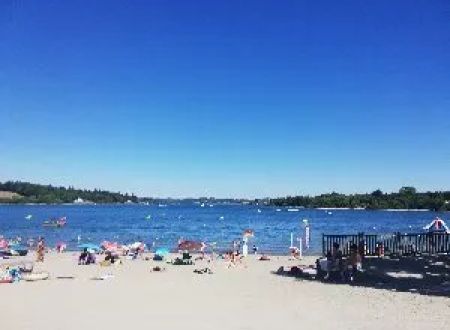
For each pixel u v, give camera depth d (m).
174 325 17.25
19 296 22.78
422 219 168.62
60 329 16.47
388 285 25.41
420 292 23.34
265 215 195.38
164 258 39.91
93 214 183.62
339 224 133.38
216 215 190.12
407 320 17.94
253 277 29.08
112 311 19.52
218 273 30.98
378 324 17.38
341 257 29.23
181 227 109.25
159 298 22.41
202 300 21.92
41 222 119.00
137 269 33.09
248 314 19.02
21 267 32.47
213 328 16.86
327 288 24.84
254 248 49.47
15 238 69.06
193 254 45.19
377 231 103.38
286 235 85.31
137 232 91.81
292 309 19.92
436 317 18.38
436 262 32.44
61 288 25.11
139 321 17.80
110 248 43.84
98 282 27.27
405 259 33.81
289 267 33.28
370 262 32.62
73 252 47.25
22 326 16.80
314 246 61.28
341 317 18.47
